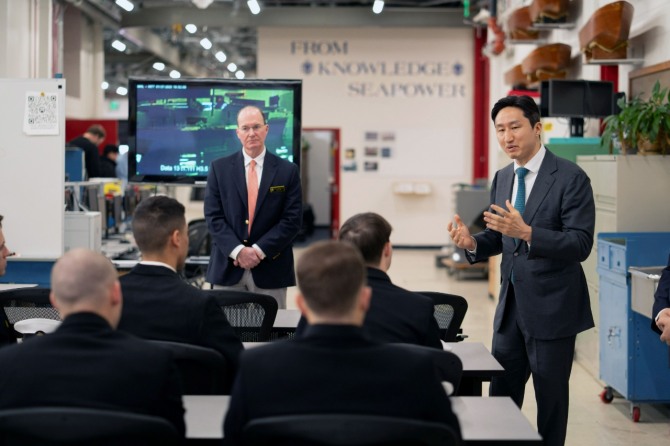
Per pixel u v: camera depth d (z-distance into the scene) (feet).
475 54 49.21
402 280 35.81
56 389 6.11
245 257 14.39
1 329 9.77
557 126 29.73
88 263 6.42
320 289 5.97
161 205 8.79
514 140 11.07
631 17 21.65
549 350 10.97
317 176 68.18
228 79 18.65
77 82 47.52
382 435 5.50
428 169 49.80
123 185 30.45
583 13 26.81
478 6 44.52
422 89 49.62
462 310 10.82
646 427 15.52
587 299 11.20
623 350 16.14
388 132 49.75
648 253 15.90
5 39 32.19
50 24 37.24
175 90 18.72
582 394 17.87
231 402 6.08
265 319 10.58
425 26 46.65
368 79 49.67
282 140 18.48
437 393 6.02
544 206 11.02
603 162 17.99
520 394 11.60
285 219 14.82
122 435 5.71
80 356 6.21
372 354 5.96
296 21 46.42
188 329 8.46
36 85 17.47
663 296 11.92
